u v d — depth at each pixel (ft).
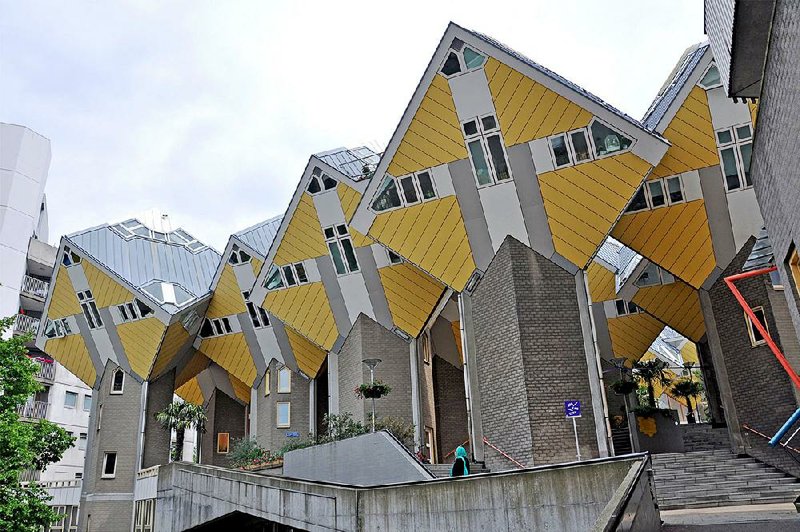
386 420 76.23
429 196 73.87
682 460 67.15
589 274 111.65
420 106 72.13
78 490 135.85
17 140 160.45
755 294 68.74
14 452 72.18
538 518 37.22
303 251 96.48
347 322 96.99
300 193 94.48
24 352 79.25
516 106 68.23
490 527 39.65
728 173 68.90
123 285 112.37
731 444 68.85
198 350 125.59
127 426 115.03
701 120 68.54
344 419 79.56
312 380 111.55
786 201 34.30
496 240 72.08
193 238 143.02
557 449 63.87
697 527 32.48
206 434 141.69
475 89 69.36
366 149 107.86
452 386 106.83
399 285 91.91
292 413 110.42
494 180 70.79
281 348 113.09
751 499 52.80
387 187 75.51
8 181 156.46
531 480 37.93
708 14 43.21
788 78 28.76
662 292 92.58
